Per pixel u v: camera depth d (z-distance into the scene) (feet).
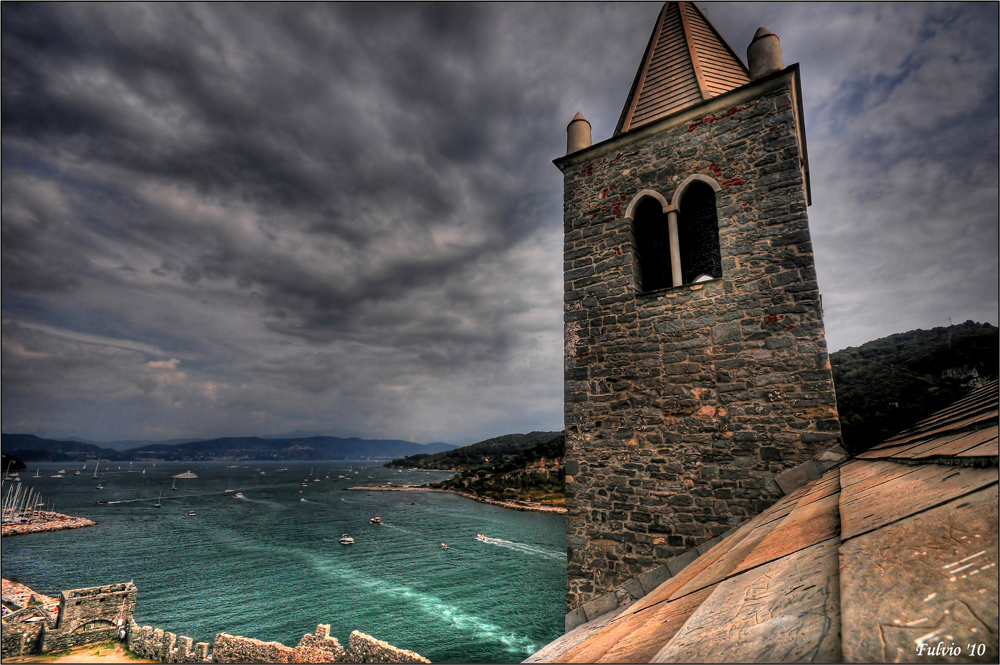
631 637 5.86
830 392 24.00
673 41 38.09
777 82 28.99
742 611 4.12
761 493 24.38
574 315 33.04
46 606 124.67
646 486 27.58
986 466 5.70
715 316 27.94
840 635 2.62
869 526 5.23
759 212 28.02
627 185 33.27
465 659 108.78
